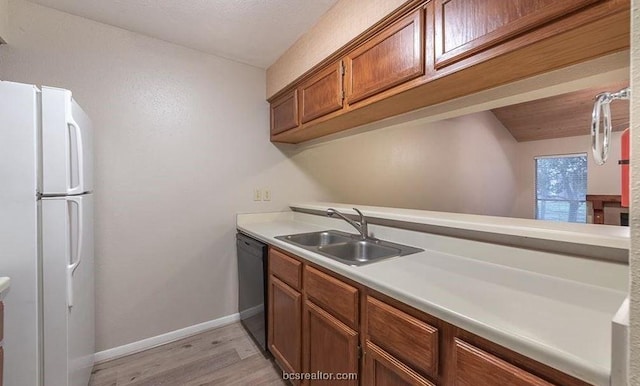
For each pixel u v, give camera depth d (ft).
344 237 6.41
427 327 2.88
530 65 3.52
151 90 6.89
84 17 6.07
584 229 3.42
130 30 6.57
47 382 3.95
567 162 17.78
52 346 3.99
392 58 4.56
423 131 13.42
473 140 16.17
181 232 7.39
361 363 3.76
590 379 1.81
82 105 6.13
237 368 6.13
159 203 7.07
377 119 6.20
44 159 3.96
